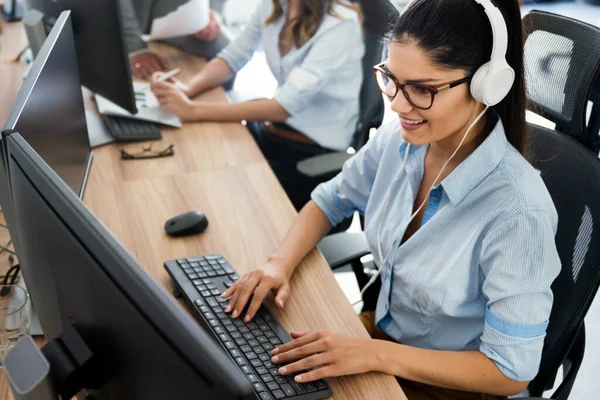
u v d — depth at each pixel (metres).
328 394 1.13
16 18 2.79
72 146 1.53
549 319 1.32
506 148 1.28
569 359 1.41
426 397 1.38
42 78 1.30
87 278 0.78
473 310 1.31
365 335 1.29
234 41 2.34
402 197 1.45
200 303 1.30
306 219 1.56
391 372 1.19
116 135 1.91
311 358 1.16
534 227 1.19
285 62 2.25
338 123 2.18
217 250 1.49
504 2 1.16
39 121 1.25
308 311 1.34
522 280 1.19
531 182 1.24
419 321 1.39
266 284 1.34
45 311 1.01
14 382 0.80
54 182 0.86
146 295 0.69
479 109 1.25
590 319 2.50
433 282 1.31
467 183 1.27
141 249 1.48
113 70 1.90
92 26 1.87
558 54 1.48
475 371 1.21
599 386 2.20
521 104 1.26
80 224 0.79
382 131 1.56
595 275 1.24
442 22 1.13
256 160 1.87
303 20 2.13
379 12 2.00
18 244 1.12
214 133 2.01
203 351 0.64
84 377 0.86
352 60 2.08
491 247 1.23
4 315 1.18
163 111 2.07
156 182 1.71
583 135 1.48
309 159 1.92
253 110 2.11
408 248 1.36
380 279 1.66
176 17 2.40
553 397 1.37
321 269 1.46
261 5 2.26
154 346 0.69
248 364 1.17
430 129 1.23
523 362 1.19
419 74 1.15
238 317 1.28
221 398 0.63
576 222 1.32
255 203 1.66
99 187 1.68
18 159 0.96
